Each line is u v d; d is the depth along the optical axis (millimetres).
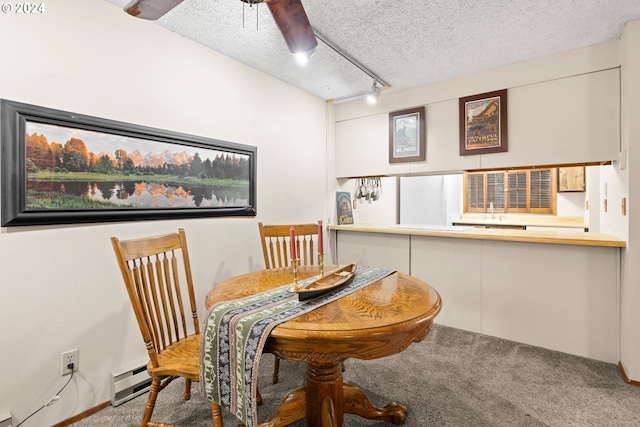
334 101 3693
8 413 1503
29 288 1571
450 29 2191
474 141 2916
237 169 2627
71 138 1699
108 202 1846
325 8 1943
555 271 2506
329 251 3717
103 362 1842
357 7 1935
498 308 2758
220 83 2500
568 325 2457
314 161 3512
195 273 2342
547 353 2451
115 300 1896
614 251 2289
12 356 1522
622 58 2236
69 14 1696
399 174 3412
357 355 1093
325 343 1075
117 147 1888
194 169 2307
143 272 1539
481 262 2838
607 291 2316
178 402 1852
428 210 4605
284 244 2555
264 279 1796
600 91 2389
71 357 1710
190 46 2291
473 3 1896
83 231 1762
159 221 2121
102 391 1831
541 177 5184
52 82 1636
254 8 1921
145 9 1330
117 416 1743
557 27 2162
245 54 2527
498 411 1750
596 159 2406
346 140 3738
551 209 5113
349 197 3959
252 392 1095
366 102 3582
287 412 1546
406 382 2045
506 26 2150
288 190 3168
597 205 3980
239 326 1163
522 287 2646
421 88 3209
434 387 1988
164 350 1559
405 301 1353
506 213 5473
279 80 3055
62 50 1671
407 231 3162
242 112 2684
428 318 1196
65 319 1692
